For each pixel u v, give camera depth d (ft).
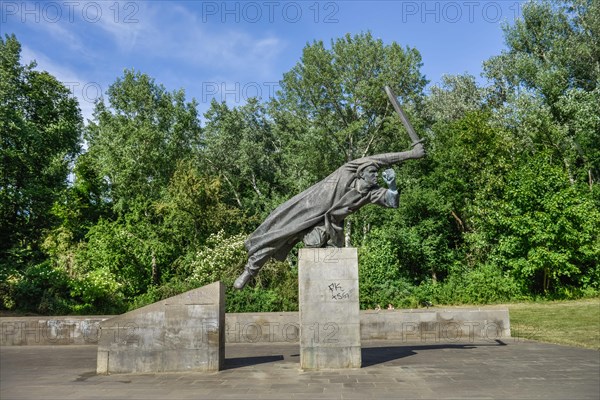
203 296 34.45
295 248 110.63
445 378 29.71
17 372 34.32
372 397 24.98
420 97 138.92
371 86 131.03
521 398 24.36
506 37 134.10
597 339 47.01
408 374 31.17
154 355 33.83
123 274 96.68
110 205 134.31
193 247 101.50
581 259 86.84
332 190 36.01
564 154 111.65
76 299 80.18
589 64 115.85
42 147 107.04
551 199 85.87
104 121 135.85
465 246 114.62
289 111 137.18
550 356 38.01
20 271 80.53
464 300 84.84
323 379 30.04
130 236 99.55
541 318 63.46
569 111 111.24
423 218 117.91
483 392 25.76
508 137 113.50
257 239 36.96
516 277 90.79
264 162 160.56
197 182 104.68
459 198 115.75
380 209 121.29
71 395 26.66
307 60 132.36
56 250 97.71
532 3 126.00
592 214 86.33
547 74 114.62
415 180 125.80
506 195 95.91
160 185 131.64
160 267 104.68
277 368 34.63
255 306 70.38
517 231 88.79
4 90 98.43
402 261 108.47
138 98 136.46
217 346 33.88
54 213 110.01
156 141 131.75
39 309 74.28
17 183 97.30
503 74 135.64
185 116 141.08
